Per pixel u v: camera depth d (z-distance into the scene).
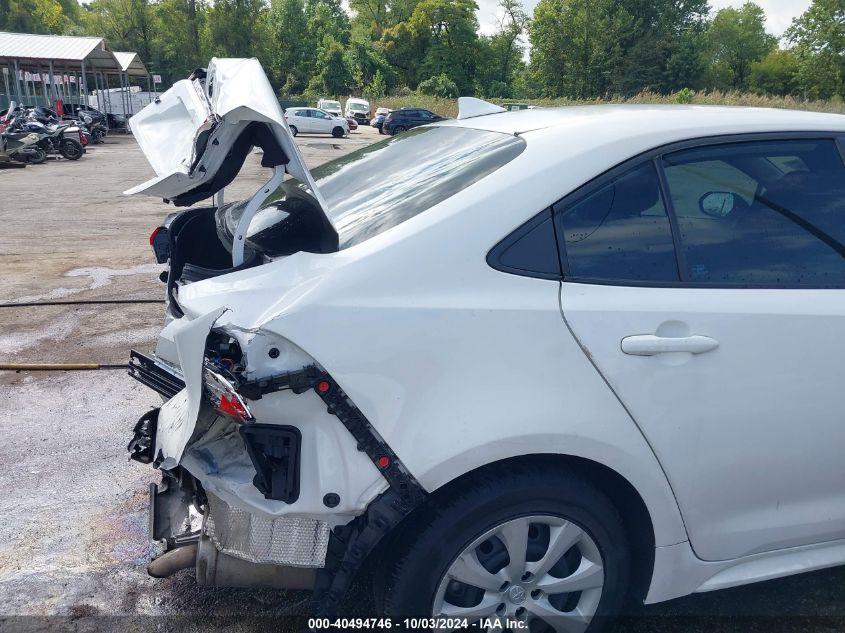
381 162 2.94
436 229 2.17
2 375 5.09
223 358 2.04
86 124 29.83
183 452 2.10
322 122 36.84
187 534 2.62
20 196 14.42
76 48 33.78
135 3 70.69
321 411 2.04
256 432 2.04
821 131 2.63
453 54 84.50
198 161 2.18
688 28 76.50
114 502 3.50
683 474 2.28
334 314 2.04
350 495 2.04
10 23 68.38
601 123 2.47
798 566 2.54
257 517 2.11
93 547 3.13
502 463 2.17
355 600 2.69
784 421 2.36
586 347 2.16
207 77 2.81
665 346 2.20
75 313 6.56
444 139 2.88
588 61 78.44
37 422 4.36
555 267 2.22
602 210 2.31
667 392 2.22
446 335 2.08
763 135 2.54
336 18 100.50
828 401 2.39
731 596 2.84
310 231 2.31
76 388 4.89
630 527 2.43
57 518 3.34
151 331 6.08
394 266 2.12
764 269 2.43
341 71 75.88
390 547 2.17
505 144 2.50
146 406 4.62
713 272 2.38
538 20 79.50
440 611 2.17
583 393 2.14
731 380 2.28
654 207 2.37
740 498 2.39
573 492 2.19
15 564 3.00
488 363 2.10
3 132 21.34
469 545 2.14
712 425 2.28
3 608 2.74
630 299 2.23
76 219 11.80
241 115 2.11
